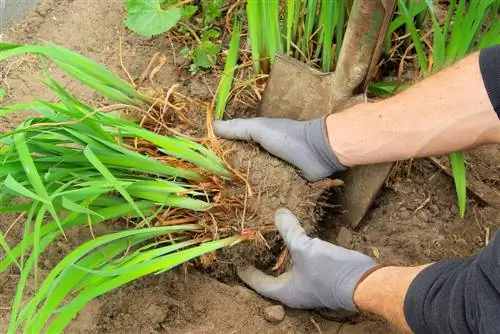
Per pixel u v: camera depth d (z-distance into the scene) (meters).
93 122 1.15
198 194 1.31
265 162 1.38
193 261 1.40
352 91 1.32
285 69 1.38
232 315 1.32
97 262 1.19
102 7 1.73
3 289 1.30
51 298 1.08
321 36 1.49
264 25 1.41
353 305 1.22
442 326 1.01
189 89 1.59
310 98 1.40
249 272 1.41
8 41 1.65
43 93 1.58
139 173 1.32
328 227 1.49
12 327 1.00
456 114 1.20
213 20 1.66
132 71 1.63
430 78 1.26
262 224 1.35
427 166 1.51
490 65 1.17
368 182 1.39
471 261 1.03
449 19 1.38
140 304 1.29
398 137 1.25
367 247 1.44
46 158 1.14
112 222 1.39
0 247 1.35
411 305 1.07
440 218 1.46
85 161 1.19
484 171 1.50
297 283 1.32
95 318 1.27
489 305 0.91
